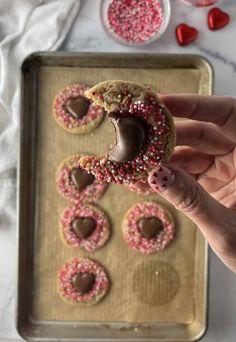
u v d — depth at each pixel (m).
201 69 0.64
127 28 0.65
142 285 0.65
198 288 0.65
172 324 0.65
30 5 0.65
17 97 0.65
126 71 0.64
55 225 0.65
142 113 0.42
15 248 0.66
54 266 0.65
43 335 0.65
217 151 0.53
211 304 0.66
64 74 0.65
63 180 0.65
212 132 0.52
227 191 0.54
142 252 0.65
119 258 0.65
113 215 0.65
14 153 0.65
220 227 0.42
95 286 0.65
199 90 0.64
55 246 0.65
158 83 0.64
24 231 0.64
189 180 0.41
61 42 0.65
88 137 0.65
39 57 0.63
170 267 0.65
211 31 0.65
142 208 0.65
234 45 0.65
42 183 0.65
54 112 0.65
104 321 0.65
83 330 0.65
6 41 0.64
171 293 0.65
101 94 0.42
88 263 0.65
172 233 0.65
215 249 0.43
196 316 0.65
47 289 0.65
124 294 0.65
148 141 0.42
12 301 0.67
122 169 0.43
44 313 0.65
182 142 0.52
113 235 0.65
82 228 0.65
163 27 0.65
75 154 0.65
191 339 0.64
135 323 0.65
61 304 0.65
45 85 0.65
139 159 0.42
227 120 0.49
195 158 0.54
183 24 0.65
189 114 0.49
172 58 0.63
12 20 0.65
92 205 0.65
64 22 0.65
